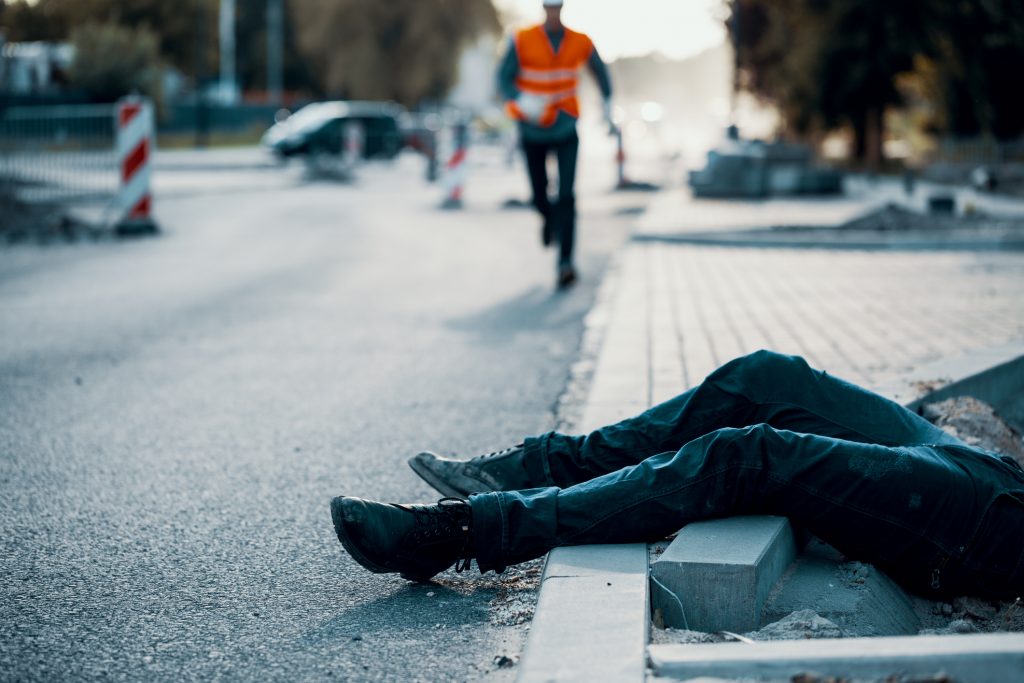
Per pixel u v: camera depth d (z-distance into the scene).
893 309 8.77
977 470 3.35
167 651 3.11
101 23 69.38
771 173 23.89
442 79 66.38
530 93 10.36
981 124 36.97
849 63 36.75
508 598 3.49
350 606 3.44
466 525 3.45
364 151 39.47
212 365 7.18
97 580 3.64
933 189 27.38
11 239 14.74
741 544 3.21
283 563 3.82
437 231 16.69
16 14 65.94
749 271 11.58
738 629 3.09
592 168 38.25
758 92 45.38
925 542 3.27
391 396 6.31
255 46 84.50
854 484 3.27
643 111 54.94
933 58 36.06
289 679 2.93
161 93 47.88
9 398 6.27
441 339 8.05
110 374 6.90
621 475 3.44
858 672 2.45
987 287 10.03
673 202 21.72
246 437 5.45
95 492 4.59
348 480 4.76
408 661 3.04
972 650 2.43
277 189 26.19
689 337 7.59
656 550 3.37
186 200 22.09
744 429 3.37
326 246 14.52
